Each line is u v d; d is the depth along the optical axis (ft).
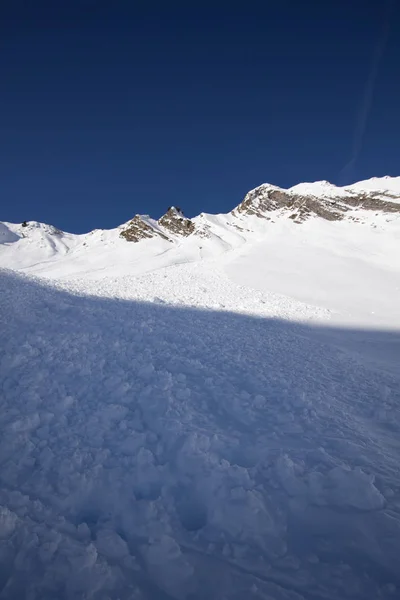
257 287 126.72
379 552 13.44
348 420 26.55
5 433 18.62
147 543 13.28
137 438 19.75
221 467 17.81
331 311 97.86
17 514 13.69
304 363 42.09
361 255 193.06
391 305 109.40
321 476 17.48
